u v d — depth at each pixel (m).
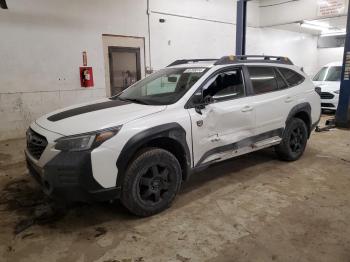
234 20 11.16
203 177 4.21
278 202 3.42
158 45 9.01
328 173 4.33
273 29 13.47
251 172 4.39
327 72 10.07
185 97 3.34
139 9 8.37
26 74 6.71
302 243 2.64
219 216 3.12
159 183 3.13
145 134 2.88
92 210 3.27
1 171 4.54
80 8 7.25
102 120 2.89
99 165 2.68
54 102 7.21
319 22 13.54
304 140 4.91
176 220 3.05
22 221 3.05
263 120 4.10
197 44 10.09
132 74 8.60
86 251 2.56
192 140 3.29
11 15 6.32
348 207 3.29
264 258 2.45
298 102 4.60
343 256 2.46
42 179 2.78
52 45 6.97
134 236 2.77
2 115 6.51
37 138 2.93
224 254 2.50
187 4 9.50
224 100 3.65
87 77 7.54
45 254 2.52
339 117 7.49
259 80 4.16
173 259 2.45
